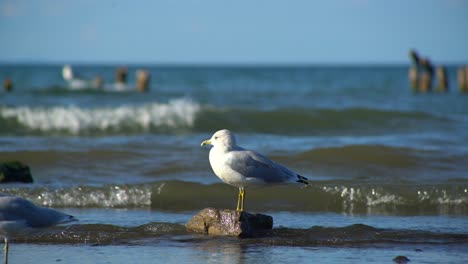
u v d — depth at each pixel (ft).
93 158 55.62
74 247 32.42
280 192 45.01
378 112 85.56
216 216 35.29
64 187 44.47
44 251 31.60
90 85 193.77
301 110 84.94
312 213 41.47
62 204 42.88
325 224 38.19
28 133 76.48
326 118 83.71
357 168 53.72
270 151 58.03
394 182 46.83
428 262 29.84
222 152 33.83
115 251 31.60
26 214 28.55
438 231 36.17
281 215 40.78
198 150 59.52
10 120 79.92
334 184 45.60
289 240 33.58
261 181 33.94
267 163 34.14
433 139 68.13
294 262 29.66
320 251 31.76
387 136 73.15
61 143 62.85
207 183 46.01
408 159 55.62
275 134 76.38
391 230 35.83
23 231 28.50
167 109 84.38
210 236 34.47
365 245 32.99
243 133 76.38
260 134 75.61
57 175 50.60
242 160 33.55
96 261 29.78
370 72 418.72
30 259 30.17
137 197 44.01
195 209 42.55
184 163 54.39
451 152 58.13
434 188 44.52
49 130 78.28
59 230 35.19
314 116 83.30
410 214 41.06
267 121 83.51
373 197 44.11
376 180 47.47
